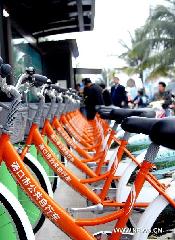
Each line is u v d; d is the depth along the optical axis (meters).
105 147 3.76
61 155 3.50
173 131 1.52
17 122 2.63
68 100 4.80
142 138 3.75
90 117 8.52
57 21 9.48
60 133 3.96
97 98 8.42
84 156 4.12
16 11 6.46
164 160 3.02
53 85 3.40
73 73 11.94
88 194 2.86
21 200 2.74
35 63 8.92
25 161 2.69
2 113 2.19
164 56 24.08
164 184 2.22
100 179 3.29
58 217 2.04
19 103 1.89
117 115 3.14
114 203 2.80
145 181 2.13
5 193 1.89
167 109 5.06
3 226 2.00
